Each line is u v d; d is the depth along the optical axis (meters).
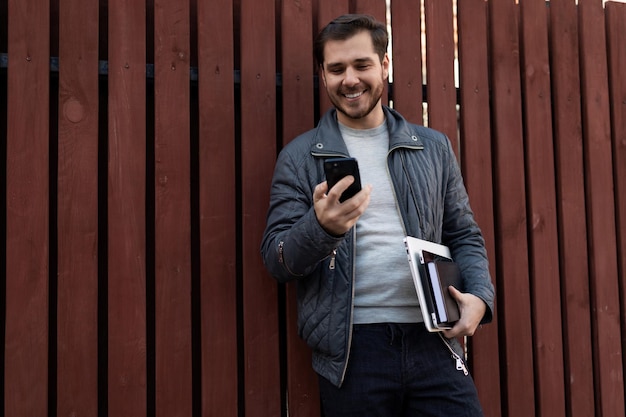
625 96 2.45
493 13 2.28
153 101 2.01
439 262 1.57
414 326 1.61
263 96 2.00
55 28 1.94
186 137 1.91
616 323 2.32
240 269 2.02
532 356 2.20
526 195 2.29
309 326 1.62
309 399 1.92
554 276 2.25
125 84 1.86
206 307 1.89
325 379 1.63
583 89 2.39
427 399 1.60
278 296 1.98
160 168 1.88
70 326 1.78
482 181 2.19
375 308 1.60
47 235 1.78
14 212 1.75
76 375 1.78
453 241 1.84
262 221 1.95
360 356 1.57
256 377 1.91
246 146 1.96
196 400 1.98
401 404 1.60
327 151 1.71
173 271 1.87
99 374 1.92
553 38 2.37
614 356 2.30
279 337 1.99
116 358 1.81
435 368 1.60
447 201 1.82
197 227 2.02
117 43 1.86
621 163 2.41
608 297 2.32
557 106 2.34
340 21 1.67
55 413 1.87
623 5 2.48
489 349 2.13
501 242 2.19
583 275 2.30
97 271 1.82
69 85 1.82
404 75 2.16
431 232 1.71
